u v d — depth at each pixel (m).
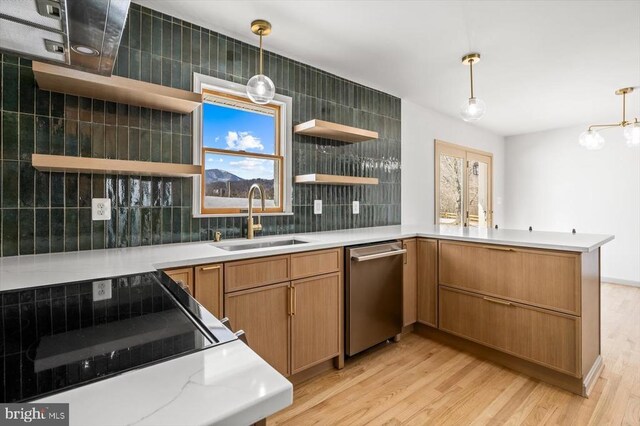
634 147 4.48
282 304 1.90
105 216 1.84
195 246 1.94
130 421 0.39
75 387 0.46
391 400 1.88
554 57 2.67
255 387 0.47
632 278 4.49
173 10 2.03
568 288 1.94
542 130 5.22
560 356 1.97
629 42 2.41
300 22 2.17
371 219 3.33
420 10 2.04
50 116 1.69
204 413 0.41
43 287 1.08
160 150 2.01
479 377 2.12
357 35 2.33
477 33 2.30
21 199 1.63
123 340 0.64
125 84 1.63
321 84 2.87
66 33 0.90
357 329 2.28
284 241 2.39
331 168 2.94
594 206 4.80
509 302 2.20
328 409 1.79
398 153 3.64
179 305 0.89
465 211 4.73
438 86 3.32
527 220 5.42
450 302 2.54
